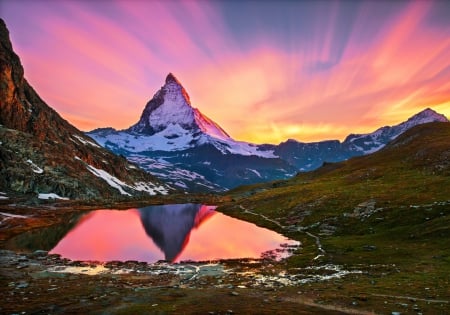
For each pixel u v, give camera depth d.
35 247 83.62
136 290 41.12
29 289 42.34
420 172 128.75
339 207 105.88
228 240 93.12
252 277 51.06
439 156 137.75
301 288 40.47
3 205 165.00
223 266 62.72
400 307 30.19
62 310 31.39
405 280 40.88
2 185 199.12
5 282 47.38
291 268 57.44
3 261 65.81
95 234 105.50
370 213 90.44
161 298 36.03
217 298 35.69
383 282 40.78
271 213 134.38
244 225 124.56
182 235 103.31
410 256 54.19
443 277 40.75
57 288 43.00
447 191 91.50
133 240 95.06
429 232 64.19
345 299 33.53
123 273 56.47
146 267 62.19
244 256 72.75
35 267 60.97
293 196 150.50
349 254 61.59
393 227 77.94
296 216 114.56
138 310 30.69
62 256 73.19
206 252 77.88
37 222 126.69
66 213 165.00
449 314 27.80
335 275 48.25
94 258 71.44
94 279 50.59
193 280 49.84
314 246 76.00
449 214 73.19
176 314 29.02
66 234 104.94
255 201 176.38
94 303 34.03
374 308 30.19
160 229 116.62
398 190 106.50
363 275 46.47
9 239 95.25
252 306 31.69
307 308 30.69
